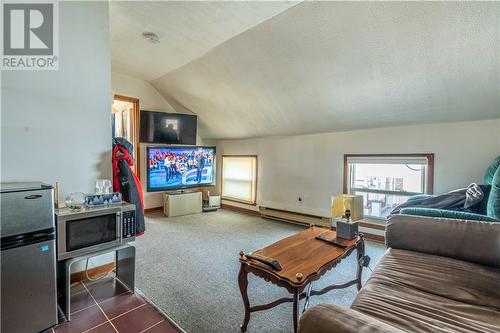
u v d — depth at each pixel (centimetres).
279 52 297
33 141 211
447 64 245
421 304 131
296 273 156
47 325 173
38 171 214
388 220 217
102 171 250
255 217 519
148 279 249
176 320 187
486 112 289
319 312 96
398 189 368
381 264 179
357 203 224
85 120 238
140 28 283
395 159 361
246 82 374
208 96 455
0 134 196
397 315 121
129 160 269
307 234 233
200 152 545
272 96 383
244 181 566
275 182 511
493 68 236
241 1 232
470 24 206
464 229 182
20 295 161
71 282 237
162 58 368
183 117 525
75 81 231
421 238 194
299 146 472
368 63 271
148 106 512
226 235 394
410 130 349
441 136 327
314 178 452
